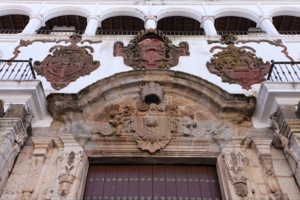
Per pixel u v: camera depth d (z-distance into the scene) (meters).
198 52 10.99
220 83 9.82
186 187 7.79
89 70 10.19
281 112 7.97
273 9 14.70
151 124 8.29
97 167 8.18
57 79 9.85
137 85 9.34
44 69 10.12
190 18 15.63
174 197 7.57
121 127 8.47
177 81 9.26
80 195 7.29
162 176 8.02
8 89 8.23
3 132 7.42
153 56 10.56
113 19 15.98
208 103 8.99
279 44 11.47
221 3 15.19
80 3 14.98
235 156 7.77
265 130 8.52
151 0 15.19
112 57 10.73
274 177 7.46
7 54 10.88
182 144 8.16
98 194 7.61
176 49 10.95
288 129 7.61
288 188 7.32
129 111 8.80
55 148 8.15
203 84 8.97
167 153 8.05
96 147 8.09
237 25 16.38
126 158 8.05
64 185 7.04
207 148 8.13
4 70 10.12
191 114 8.88
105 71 10.19
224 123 8.62
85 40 11.38
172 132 8.33
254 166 7.79
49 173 7.55
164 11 14.68
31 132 8.37
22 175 7.49
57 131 8.45
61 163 7.60
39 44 11.30
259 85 9.70
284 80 9.78
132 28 16.56
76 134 8.16
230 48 11.03
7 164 7.27
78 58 10.55
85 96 8.64
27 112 8.27
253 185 7.32
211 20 13.89
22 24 16.12
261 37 11.78
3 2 14.77
